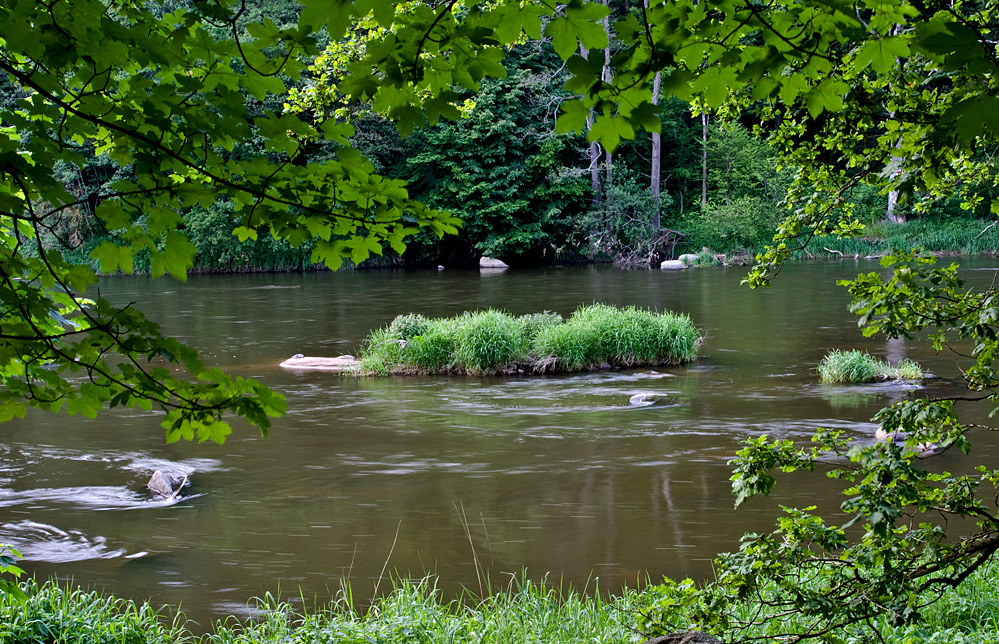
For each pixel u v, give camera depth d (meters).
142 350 2.41
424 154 41.78
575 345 15.16
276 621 5.16
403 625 4.91
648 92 2.01
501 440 10.25
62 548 6.78
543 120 43.06
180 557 6.60
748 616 4.60
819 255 40.00
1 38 2.11
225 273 40.19
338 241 2.67
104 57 2.16
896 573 3.11
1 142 2.20
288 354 16.91
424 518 7.50
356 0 1.96
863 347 16.53
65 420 11.41
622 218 42.53
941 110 3.12
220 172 2.48
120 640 4.85
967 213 42.34
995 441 9.23
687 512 7.50
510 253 45.12
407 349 15.21
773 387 13.05
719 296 25.97
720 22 2.13
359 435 10.59
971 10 2.77
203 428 2.63
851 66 2.96
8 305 2.37
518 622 5.05
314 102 6.67
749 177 43.94
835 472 3.30
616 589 5.89
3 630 4.61
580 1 1.88
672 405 11.99
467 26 2.02
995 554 5.28
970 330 3.25
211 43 2.22
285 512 7.70
